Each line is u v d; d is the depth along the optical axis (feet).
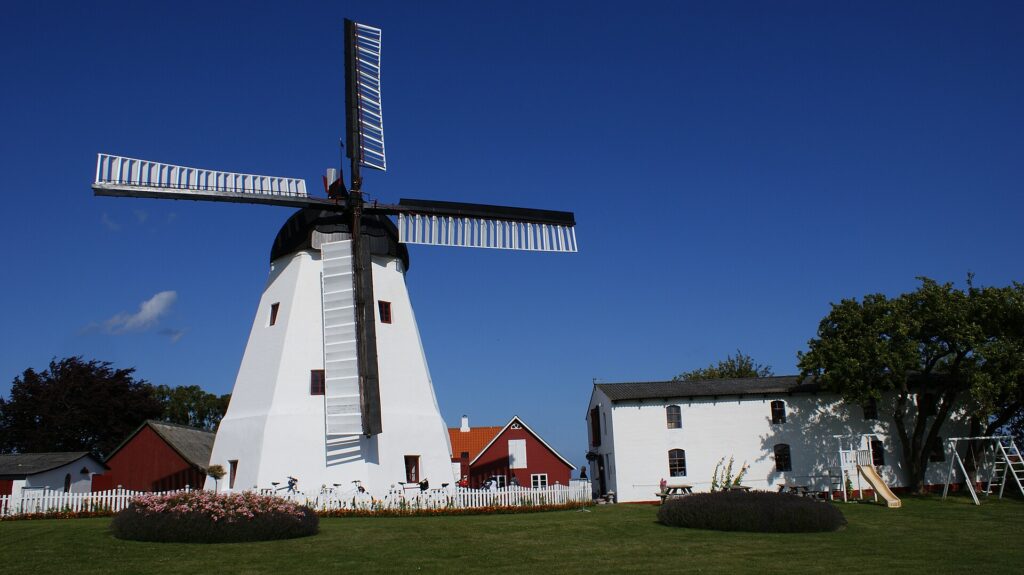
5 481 120.26
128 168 84.38
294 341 92.79
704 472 129.90
